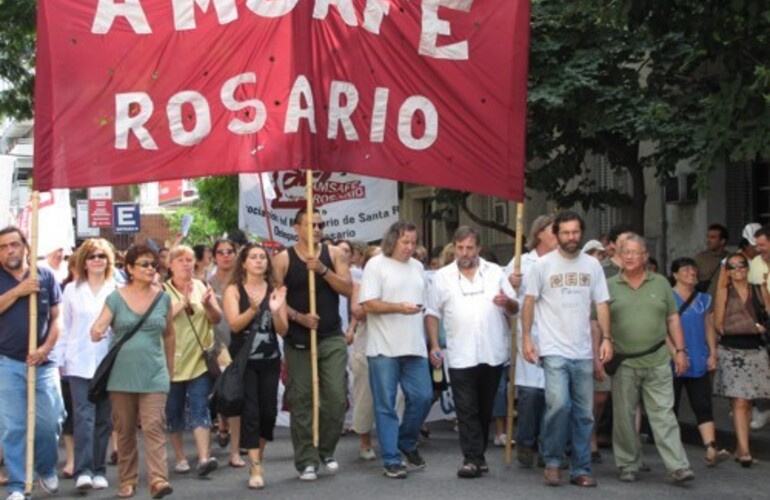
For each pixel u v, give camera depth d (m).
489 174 9.10
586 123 12.95
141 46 8.42
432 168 8.96
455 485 8.95
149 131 8.44
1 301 8.23
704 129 10.21
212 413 10.04
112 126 8.40
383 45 8.82
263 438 9.21
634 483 8.98
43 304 8.41
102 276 9.32
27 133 42.44
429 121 8.94
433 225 24.39
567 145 14.31
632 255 8.83
